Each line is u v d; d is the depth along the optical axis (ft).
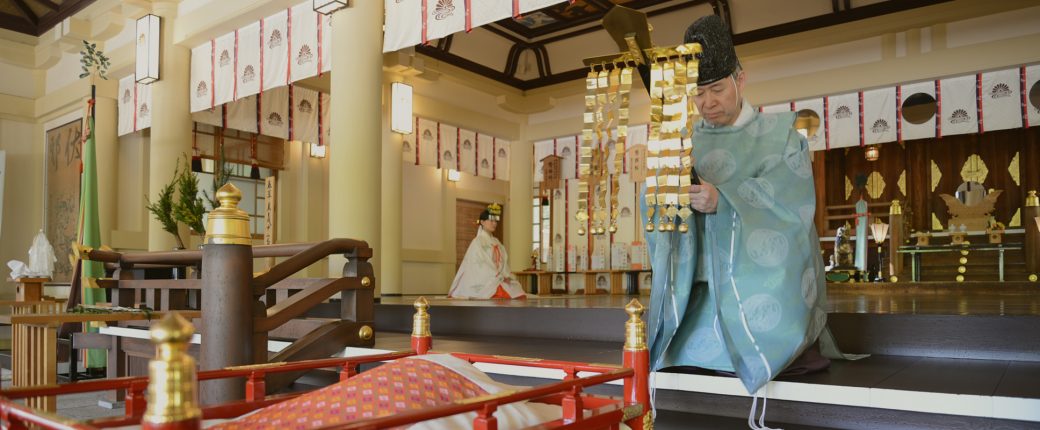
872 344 10.98
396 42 18.70
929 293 27.43
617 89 8.58
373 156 19.53
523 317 15.74
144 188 28.63
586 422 4.99
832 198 41.55
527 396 4.64
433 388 4.83
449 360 5.41
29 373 12.09
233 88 23.75
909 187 39.86
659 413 8.87
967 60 26.04
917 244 35.01
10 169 31.45
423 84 33.47
